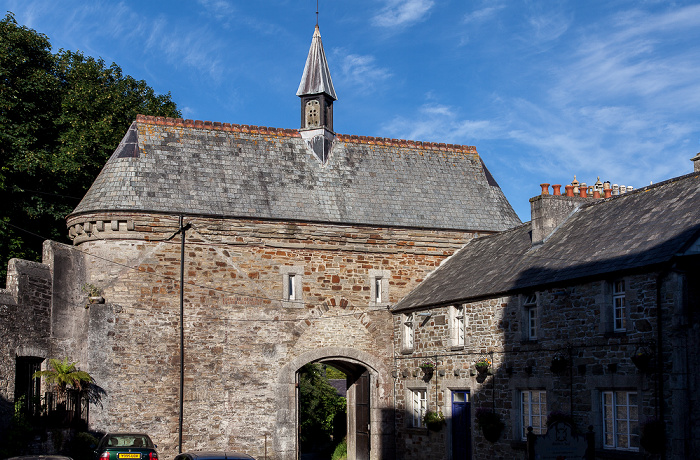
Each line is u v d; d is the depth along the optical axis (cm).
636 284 1750
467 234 2847
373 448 2656
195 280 2508
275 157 2766
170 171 2589
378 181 2852
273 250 2611
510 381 2133
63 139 3059
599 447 1806
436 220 2819
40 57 3153
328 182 2775
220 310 2520
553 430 1655
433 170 2969
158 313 2452
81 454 2178
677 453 1600
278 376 2550
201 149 2683
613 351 1797
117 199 2470
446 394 2408
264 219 2594
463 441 2339
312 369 3994
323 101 2900
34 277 2245
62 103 3170
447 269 2695
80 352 2391
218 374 2488
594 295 1867
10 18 3066
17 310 2155
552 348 1988
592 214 2222
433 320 2503
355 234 2695
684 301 1641
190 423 2436
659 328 1670
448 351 2408
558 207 2316
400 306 2678
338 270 2680
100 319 2386
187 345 2469
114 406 2359
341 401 4134
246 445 2484
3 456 1964
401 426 2641
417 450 2542
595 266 1889
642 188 2123
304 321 2609
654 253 1731
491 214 2928
